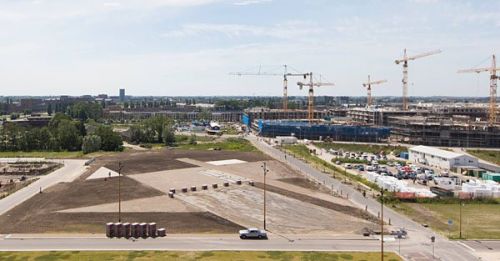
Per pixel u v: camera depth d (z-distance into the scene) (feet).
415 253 283.59
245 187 479.00
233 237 313.73
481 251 289.12
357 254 279.90
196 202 412.98
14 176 563.48
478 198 438.40
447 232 330.95
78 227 334.85
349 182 525.34
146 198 426.51
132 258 268.21
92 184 492.95
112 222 347.56
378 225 347.77
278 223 350.02
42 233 319.47
